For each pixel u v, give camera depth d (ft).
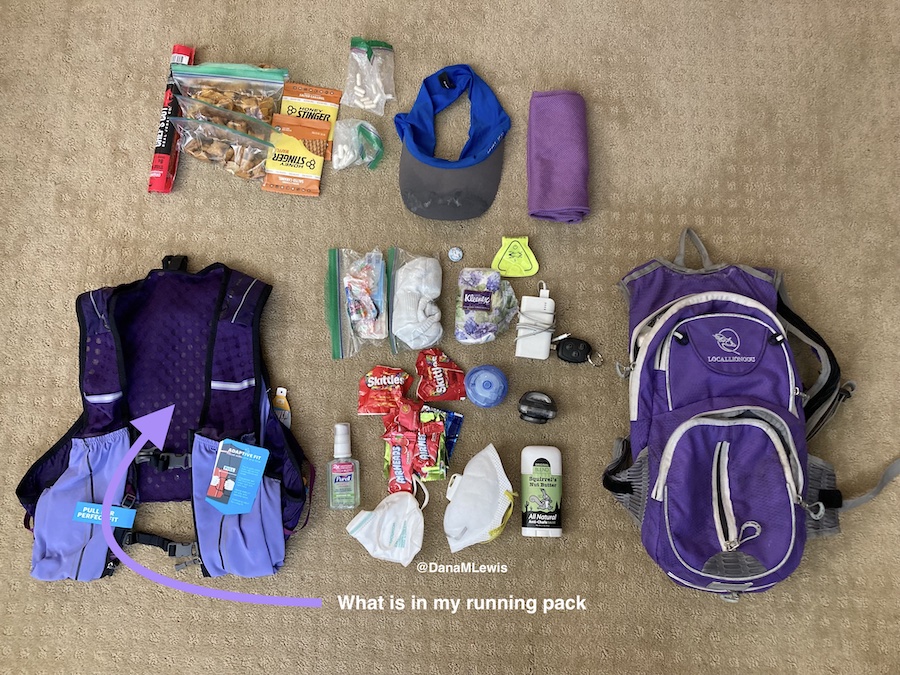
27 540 4.15
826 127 4.39
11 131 4.39
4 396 4.24
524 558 4.10
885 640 4.06
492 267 4.27
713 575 3.60
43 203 4.36
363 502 4.13
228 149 4.25
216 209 4.34
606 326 4.24
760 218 4.34
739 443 3.67
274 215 4.33
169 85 4.34
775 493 3.61
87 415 3.97
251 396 4.03
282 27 4.44
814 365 4.22
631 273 4.09
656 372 3.81
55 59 4.42
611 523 4.10
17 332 4.28
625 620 4.07
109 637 4.09
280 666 4.08
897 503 4.13
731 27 4.42
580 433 4.16
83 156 4.39
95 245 4.33
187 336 4.04
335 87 4.39
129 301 4.01
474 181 4.25
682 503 3.62
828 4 4.40
